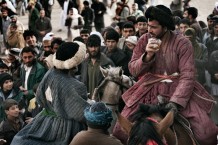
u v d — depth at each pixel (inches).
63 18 979.9
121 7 845.2
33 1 890.1
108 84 326.0
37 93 275.6
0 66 493.4
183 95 263.3
